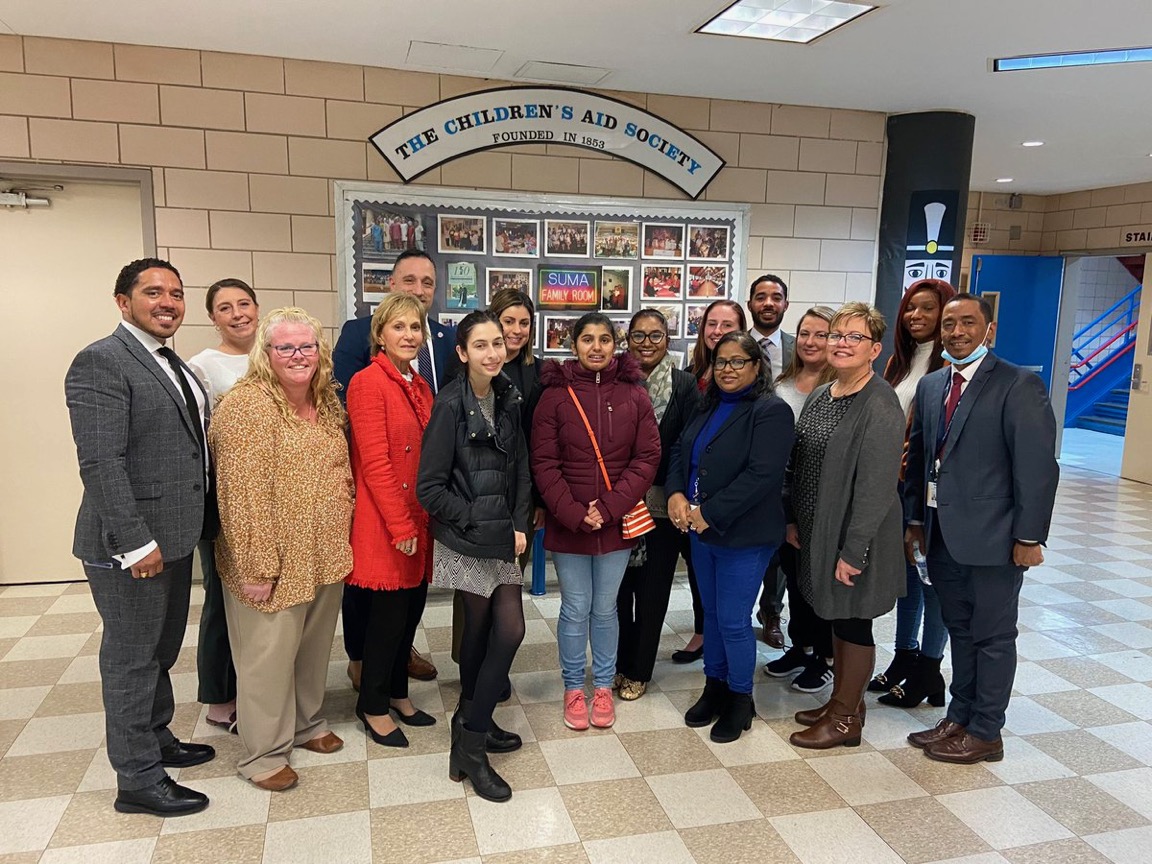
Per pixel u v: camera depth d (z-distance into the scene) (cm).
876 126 465
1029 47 353
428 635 347
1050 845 210
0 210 372
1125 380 1068
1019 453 229
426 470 223
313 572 221
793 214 460
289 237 391
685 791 232
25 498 394
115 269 388
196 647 324
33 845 202
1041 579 437
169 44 360
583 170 425
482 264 418
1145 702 294
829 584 245
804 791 233
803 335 302
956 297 245
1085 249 753
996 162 620
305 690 246
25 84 354
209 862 197
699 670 317
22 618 353
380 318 240
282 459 214
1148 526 556
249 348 291
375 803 223
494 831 212
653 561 280
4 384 384
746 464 249
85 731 258
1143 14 311
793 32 339
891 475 234
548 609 382
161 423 205
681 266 447
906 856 205
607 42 350
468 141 407
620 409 254
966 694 256
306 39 351
